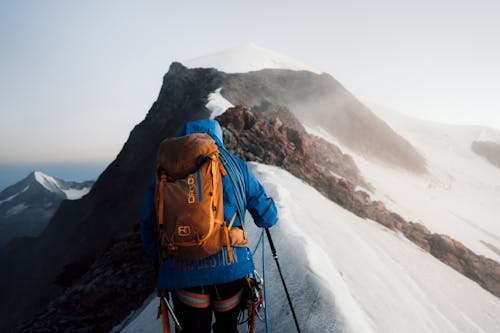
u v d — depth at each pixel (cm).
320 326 307
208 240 191
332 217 1248
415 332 498
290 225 539
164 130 6656
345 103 10300
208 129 234
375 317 440
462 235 5600
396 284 814
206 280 194
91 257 1612
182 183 195
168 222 192
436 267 1744
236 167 220
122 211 5922
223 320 209
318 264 407
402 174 9375
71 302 838
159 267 218
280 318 331
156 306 502
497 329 1239
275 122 2573
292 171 2069
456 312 1100
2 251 9038
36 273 7806
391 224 2225
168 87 7612
